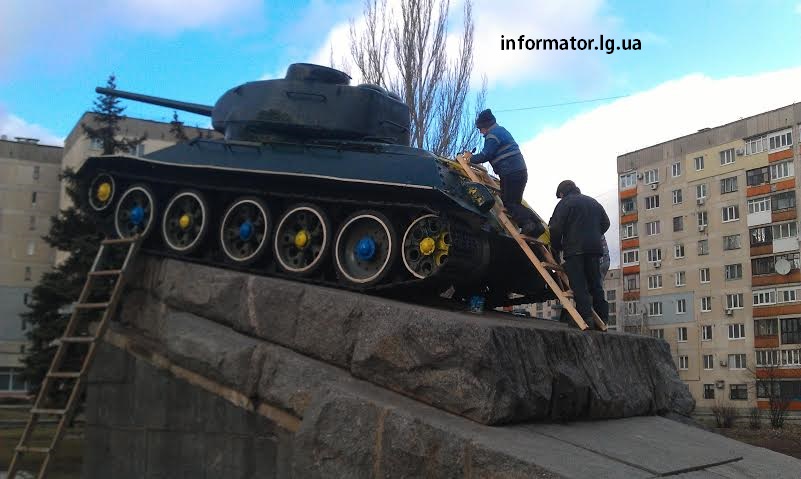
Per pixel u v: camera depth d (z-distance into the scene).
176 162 10.66
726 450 7.71
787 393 52.25
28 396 21.86
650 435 7.69
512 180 10.31
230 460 8.30
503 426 6.73
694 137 60.59
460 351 6.84
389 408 6.70
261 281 8.86
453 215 9.22
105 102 23.34
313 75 11.09
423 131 24.23
